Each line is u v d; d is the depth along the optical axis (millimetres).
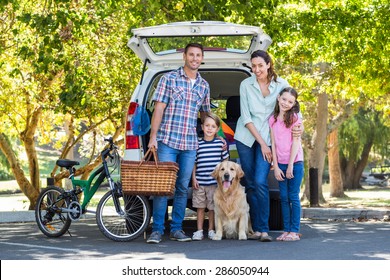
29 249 8602
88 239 9664
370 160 46562
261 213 9094
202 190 9258
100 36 18359
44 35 12289
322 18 17328
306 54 19000
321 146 26484
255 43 9602
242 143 9148
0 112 20062
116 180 10133
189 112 8977
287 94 8922
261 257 7637
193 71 9016
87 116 19531
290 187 9164
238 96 10711
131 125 9414
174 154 8984
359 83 20609
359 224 12117
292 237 9141
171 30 9352
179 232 9102
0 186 46250
